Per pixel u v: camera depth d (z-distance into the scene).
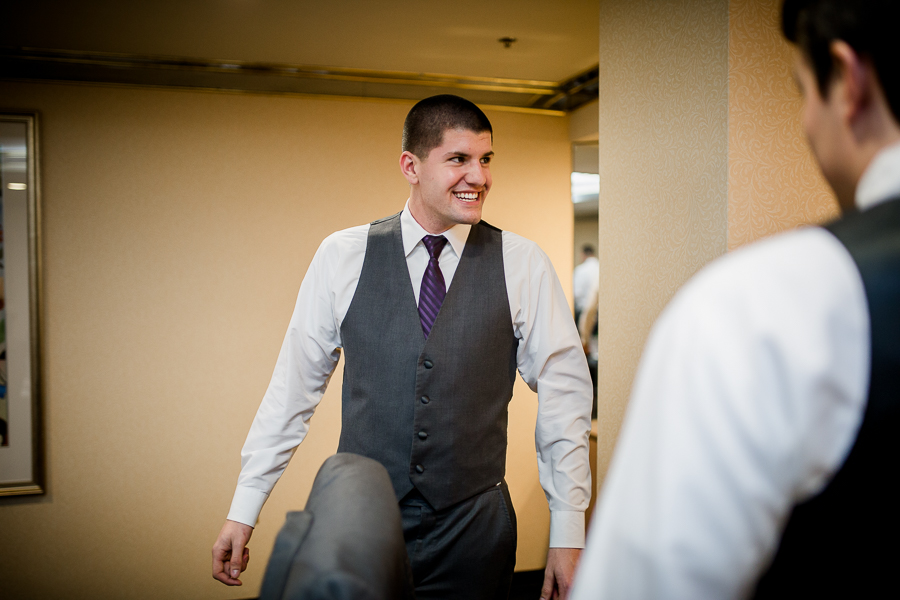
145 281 3.02
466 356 1.37
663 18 1.63
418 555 1.33
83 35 2.56
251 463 1.41
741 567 0.35
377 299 1.41
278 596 0.49
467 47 2.71
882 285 0.37
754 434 0.35
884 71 0.40
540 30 2.52
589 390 1.49
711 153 1.47
